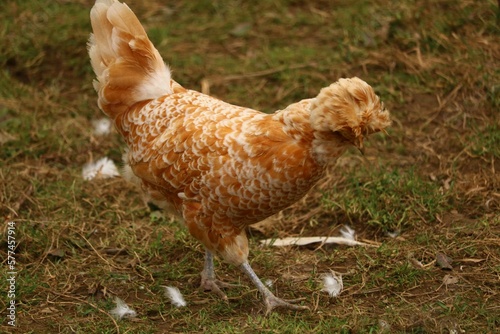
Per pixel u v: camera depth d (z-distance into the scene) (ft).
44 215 27.63
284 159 20.06
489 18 36.70
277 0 42.06
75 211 27.71
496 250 24.38
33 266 25.09
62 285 24.07
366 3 40.42
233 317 22.12
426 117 32.35
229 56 38.19
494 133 29.96
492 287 22.77
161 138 21.89
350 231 26.45
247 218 21.36
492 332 20.58
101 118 34.06
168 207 23.12
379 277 23.47
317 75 35.42
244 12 41.39
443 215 26.53
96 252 25.54
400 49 36.55
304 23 40.32
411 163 29.78
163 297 23.36
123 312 22.56
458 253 24.44
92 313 22.65
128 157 23.34
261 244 26.02
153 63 23.27
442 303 22.00
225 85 35.65
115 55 23.30
